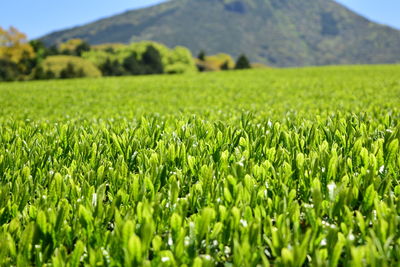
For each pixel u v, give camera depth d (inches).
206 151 132.5
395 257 70.9
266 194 95.7
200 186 97.9
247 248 66.1
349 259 65.7
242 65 4131.4
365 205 89.7
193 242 72.9
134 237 63.3
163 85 1048.2
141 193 91.2
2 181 117.3
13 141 160.6
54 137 166.6
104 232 81.5
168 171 118.1
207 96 619.8
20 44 3393.2
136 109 425.7
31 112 422.9
